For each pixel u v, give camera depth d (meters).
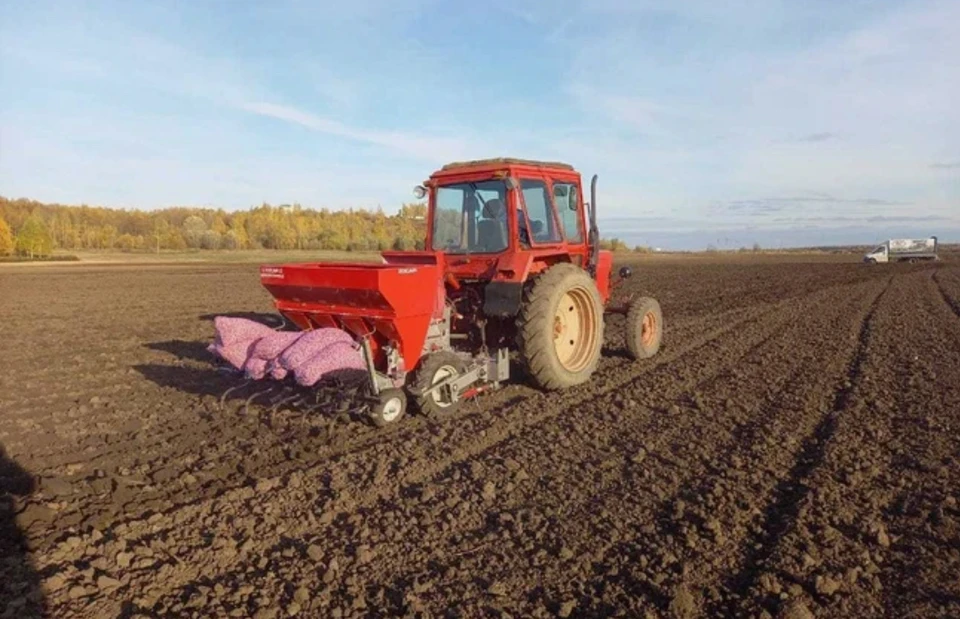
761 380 9.02
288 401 7.77
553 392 8.37
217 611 3.71
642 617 3.61
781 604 3.67
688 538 4.41
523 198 8.27
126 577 4.06
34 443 6.68
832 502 4.99
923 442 6.32
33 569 4.14
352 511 5.00
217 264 47.66
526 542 4.45
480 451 6.29
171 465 6.00
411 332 7.05
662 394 8.25
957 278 32.94
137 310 19.12
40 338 13.93
